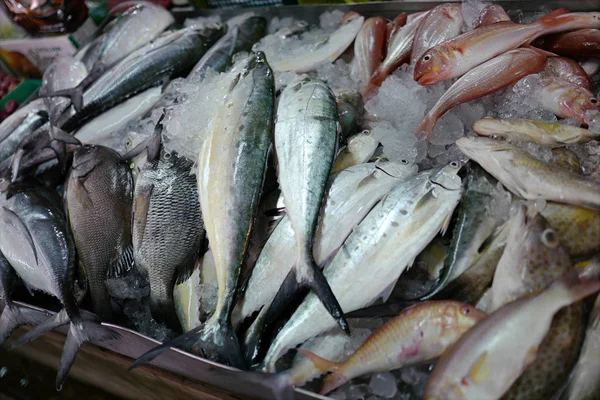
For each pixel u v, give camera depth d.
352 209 0.80
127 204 0.92
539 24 0.89
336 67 1.03
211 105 0.92
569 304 0.66
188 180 0.88
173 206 0.86
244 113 0.87
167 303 0.83
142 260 0.85
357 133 0.91
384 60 1.00
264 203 0.86
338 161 0.86
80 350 0.96
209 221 0.81
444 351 0.69
